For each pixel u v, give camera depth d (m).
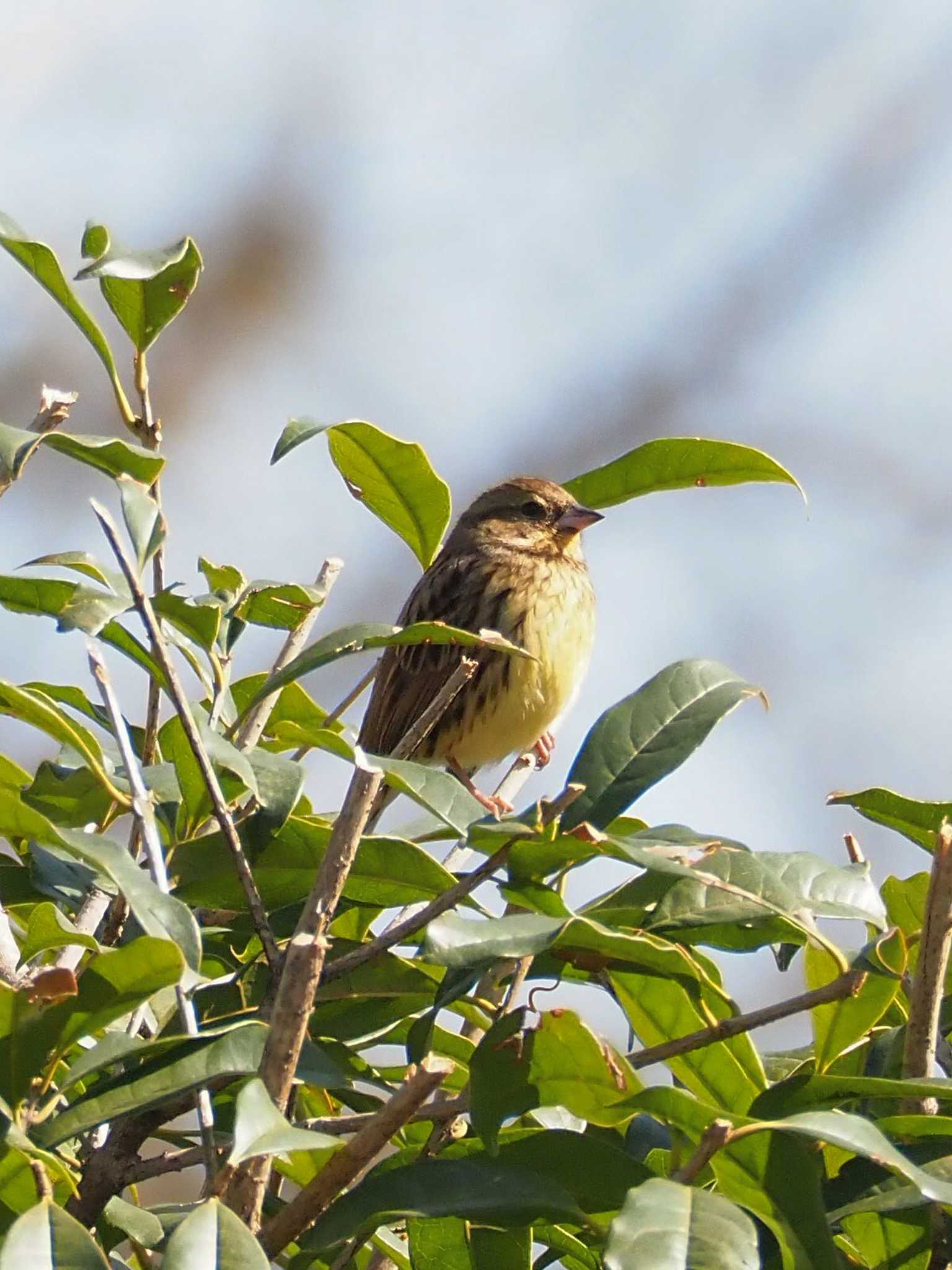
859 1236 5.84
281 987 5.19
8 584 7.00
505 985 6.59
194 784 6.91
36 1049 5.20
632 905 6.20
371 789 5.76
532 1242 6.05
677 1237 4.54
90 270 6.62
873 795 7.21
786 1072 6.68
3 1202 5.00
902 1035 6.46
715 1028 5.68
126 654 7.41
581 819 6.11
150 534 6.07
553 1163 5.46
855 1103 6.29
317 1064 5.61
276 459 7.47
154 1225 5.78
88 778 6.49
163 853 6.83
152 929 5.16
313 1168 6.25
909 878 7.25
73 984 5.07
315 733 6.53
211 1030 5.55
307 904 5.66
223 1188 4.64
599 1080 5.43
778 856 6.36
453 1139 5.93
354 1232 5.10
